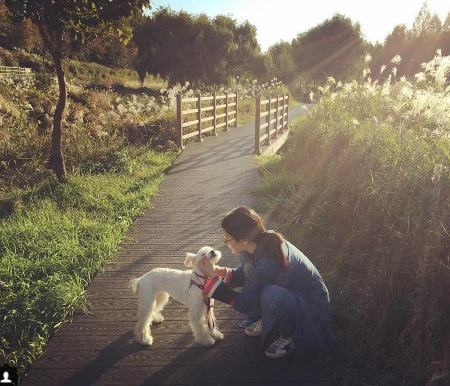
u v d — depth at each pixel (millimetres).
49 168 11039
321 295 3381
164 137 15156
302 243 5836
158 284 3812
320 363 3426
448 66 8320
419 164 5398
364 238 5102
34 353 3723
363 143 7016
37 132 12750
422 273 3785
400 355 3477
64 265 5309
